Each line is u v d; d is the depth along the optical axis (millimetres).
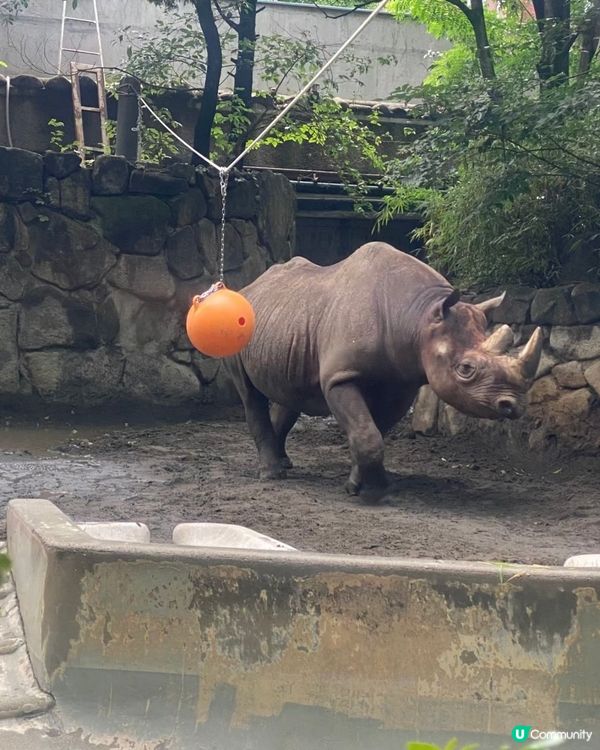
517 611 3465
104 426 10398
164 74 11812
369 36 15445
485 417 6445
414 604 3477
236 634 3488
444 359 6508
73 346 10555
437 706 3449
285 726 3438
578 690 3443
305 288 7586
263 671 3471
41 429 10000
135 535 4695
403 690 3451
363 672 3461
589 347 8391
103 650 3477
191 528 4844
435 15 12156
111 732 3387
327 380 6988
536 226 8969
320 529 5902
